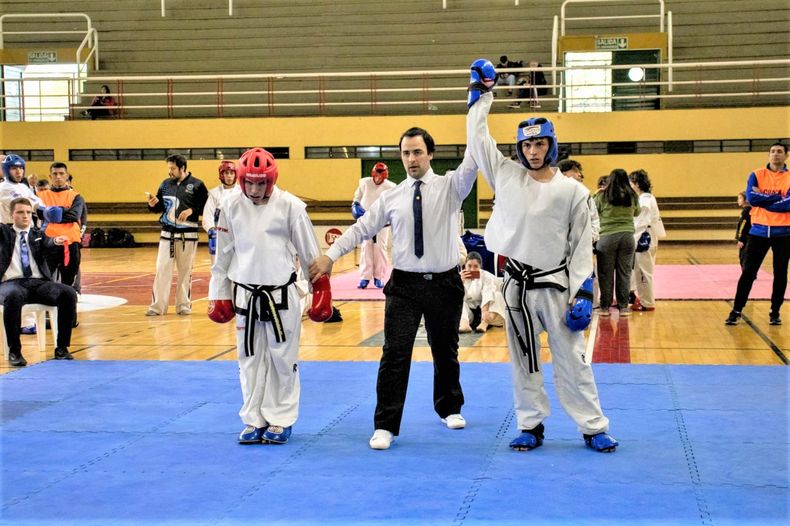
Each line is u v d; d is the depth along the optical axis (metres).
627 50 23.27
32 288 8.27
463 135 23.30
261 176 5.28
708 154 22.91
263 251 5.38
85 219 10.62
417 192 5.43
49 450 5.30
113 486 4.60
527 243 5.09
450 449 5.21
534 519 3.99
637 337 9.20
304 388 6.95
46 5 27.00
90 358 8.41
